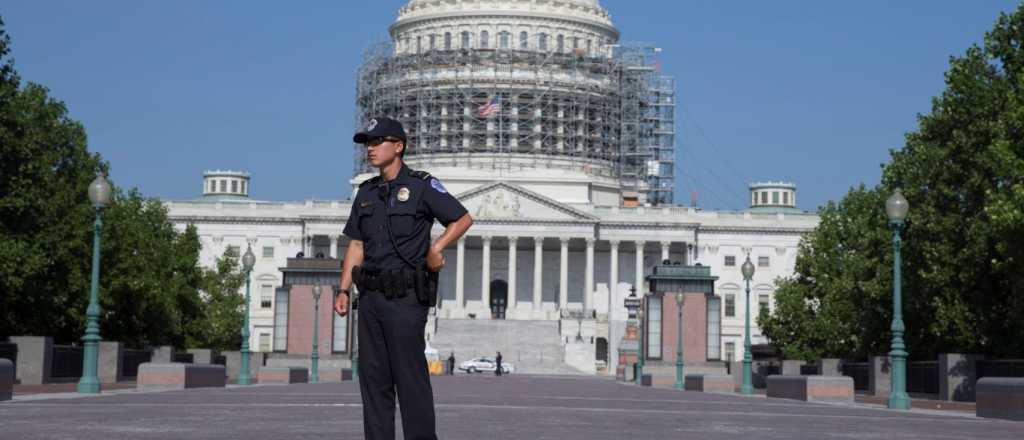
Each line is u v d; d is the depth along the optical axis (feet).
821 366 247.50
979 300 207.72
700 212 625.82
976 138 201.77
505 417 94.07
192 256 364.38
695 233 617.21
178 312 331.98
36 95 247.70
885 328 247.50
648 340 311.06
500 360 451.94
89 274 249.75
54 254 230.89
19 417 81.41
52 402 106.83
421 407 40.34
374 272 40.55
